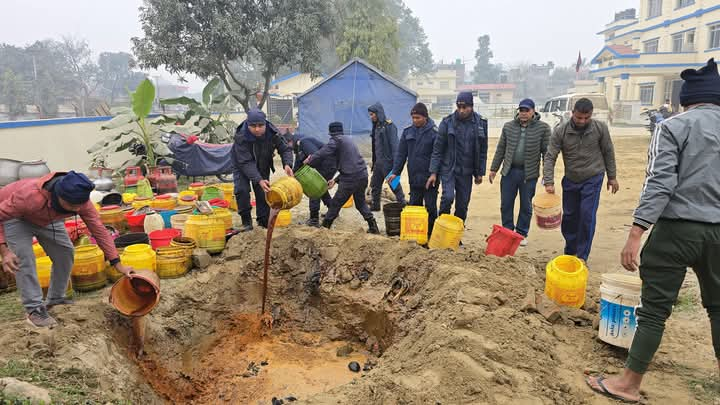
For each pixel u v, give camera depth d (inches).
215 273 245.1
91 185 170.1
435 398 138.9
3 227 168.6
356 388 149.2
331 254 258.1
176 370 200.1
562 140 250.5
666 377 154.3
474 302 184.4
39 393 131.2
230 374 208.2
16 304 207.0
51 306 195.2
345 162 290.5
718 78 134.0
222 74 912.9
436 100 2945.4
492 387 142.2
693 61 1407.5
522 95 4040.4
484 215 381.1
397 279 231.5
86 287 217.0
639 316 139.3
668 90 1476.4
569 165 249.9
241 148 282.5
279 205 231.3
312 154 329.7
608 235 319.9
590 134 241.9
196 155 499.2
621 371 155.0
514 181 284.0
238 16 857.5
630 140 982.4
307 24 898.7
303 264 258.5
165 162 503.8
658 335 135.8
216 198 364.2
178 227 290.0
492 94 3073.3
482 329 166.4
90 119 562.9
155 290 184.5
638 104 1450.5
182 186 509.4
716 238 127.4
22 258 172.6
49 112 1819.6
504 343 160.6
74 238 248.5
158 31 835.4
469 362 149.9
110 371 163.9
